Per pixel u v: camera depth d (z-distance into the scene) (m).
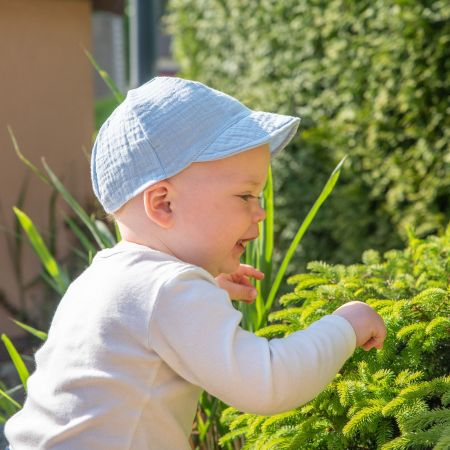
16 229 5.07
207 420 2.07
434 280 1.88
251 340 1.33
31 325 4.86
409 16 3.84
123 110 1.48
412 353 1.61
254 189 1.44
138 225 1.46
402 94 3.93
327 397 1.61
